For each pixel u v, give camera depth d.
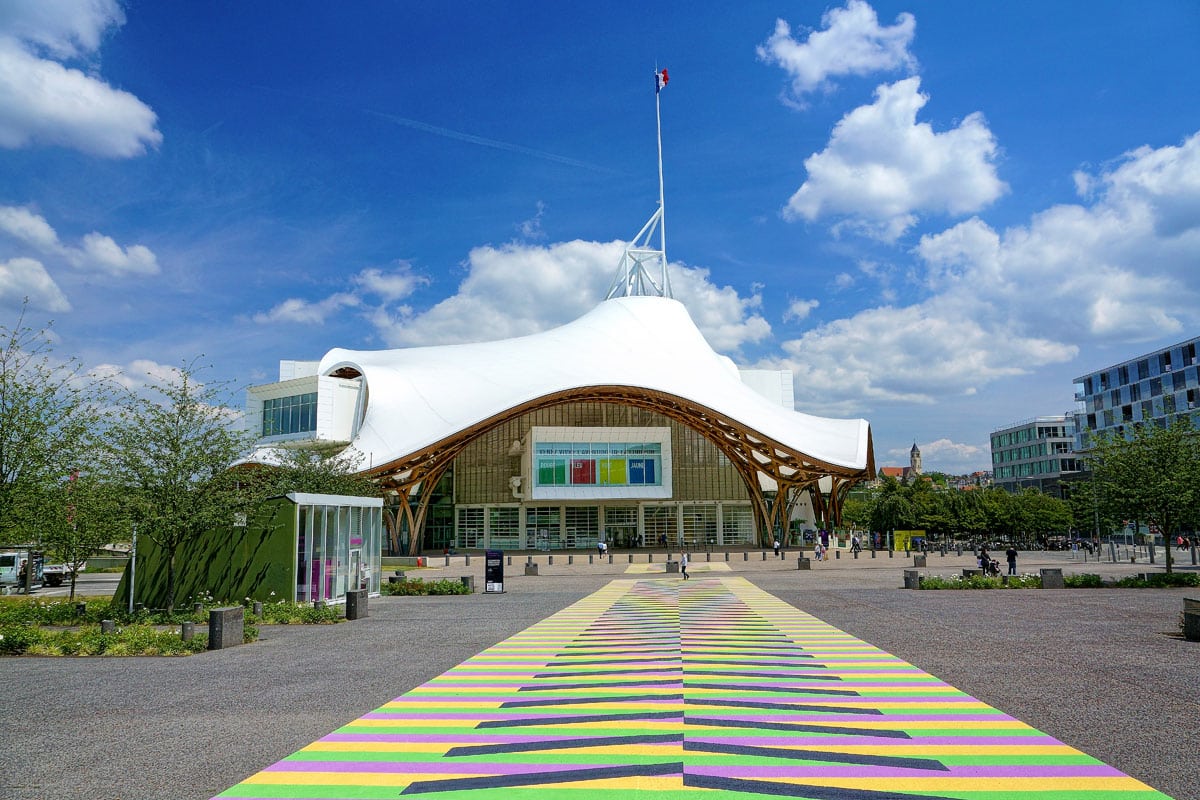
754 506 72.75
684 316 78.75
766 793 7.18
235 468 25.16
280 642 17.45
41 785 7.74
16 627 18.38
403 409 62.19
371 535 29.11
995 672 12.70
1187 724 9.48
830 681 12.06
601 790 7.29
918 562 44.19
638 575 40.88
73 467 21.36
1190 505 30.22
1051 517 84.75
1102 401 94.00
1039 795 7.11
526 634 18.00
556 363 67.00
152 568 27.20
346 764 8.26
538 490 68.31
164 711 10.85
